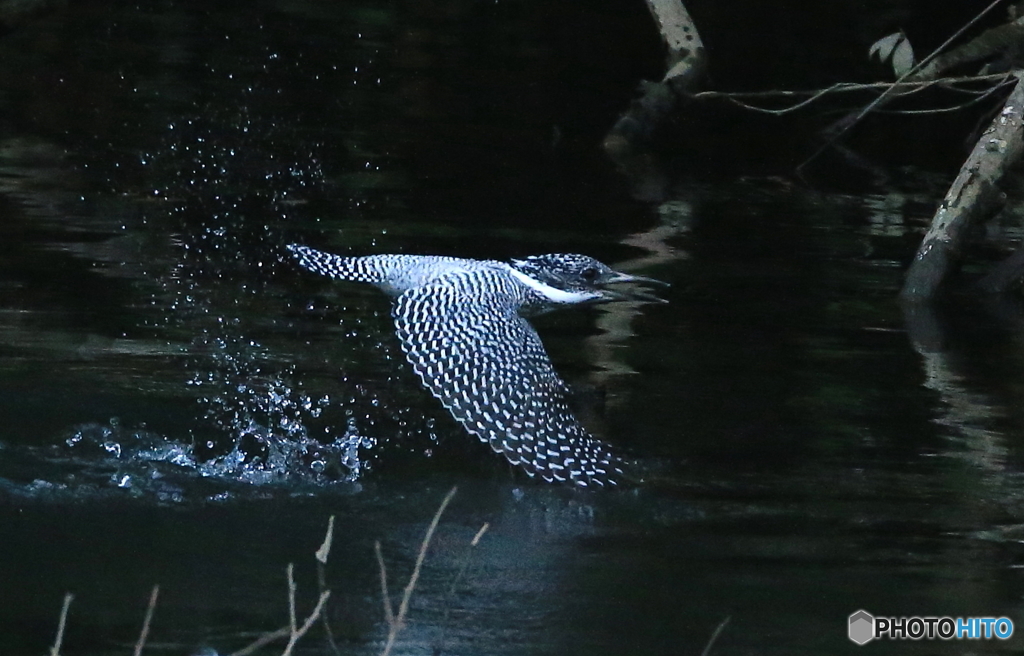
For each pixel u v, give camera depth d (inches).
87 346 448.1
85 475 363.6
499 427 356.5
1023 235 648.4
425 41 943.7
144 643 275.6
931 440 398.9
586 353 467.5
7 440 377.4
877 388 439.8
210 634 281.6
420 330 372.5
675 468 379.9
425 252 561.6
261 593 303.3
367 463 385.7
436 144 765.9
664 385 439.2
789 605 303.9
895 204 702.5
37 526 332.8
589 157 769.6
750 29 947.3
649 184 719.1
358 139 760.3
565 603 304.8
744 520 349.4
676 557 327.6
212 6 946.7
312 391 427.8
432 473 381.7
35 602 291.1
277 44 911.0
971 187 559.8
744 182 739.4
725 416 415.5
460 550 331.6
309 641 280.8
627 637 285.9
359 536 338.6
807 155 821.2
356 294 520.1
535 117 841.5
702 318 509.4
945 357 471.5
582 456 354.3
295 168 689.0
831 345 483.2
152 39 893.8
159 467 372.2
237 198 628.4
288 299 508.1
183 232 573.3
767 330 496.4
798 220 660.1
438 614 294.8
